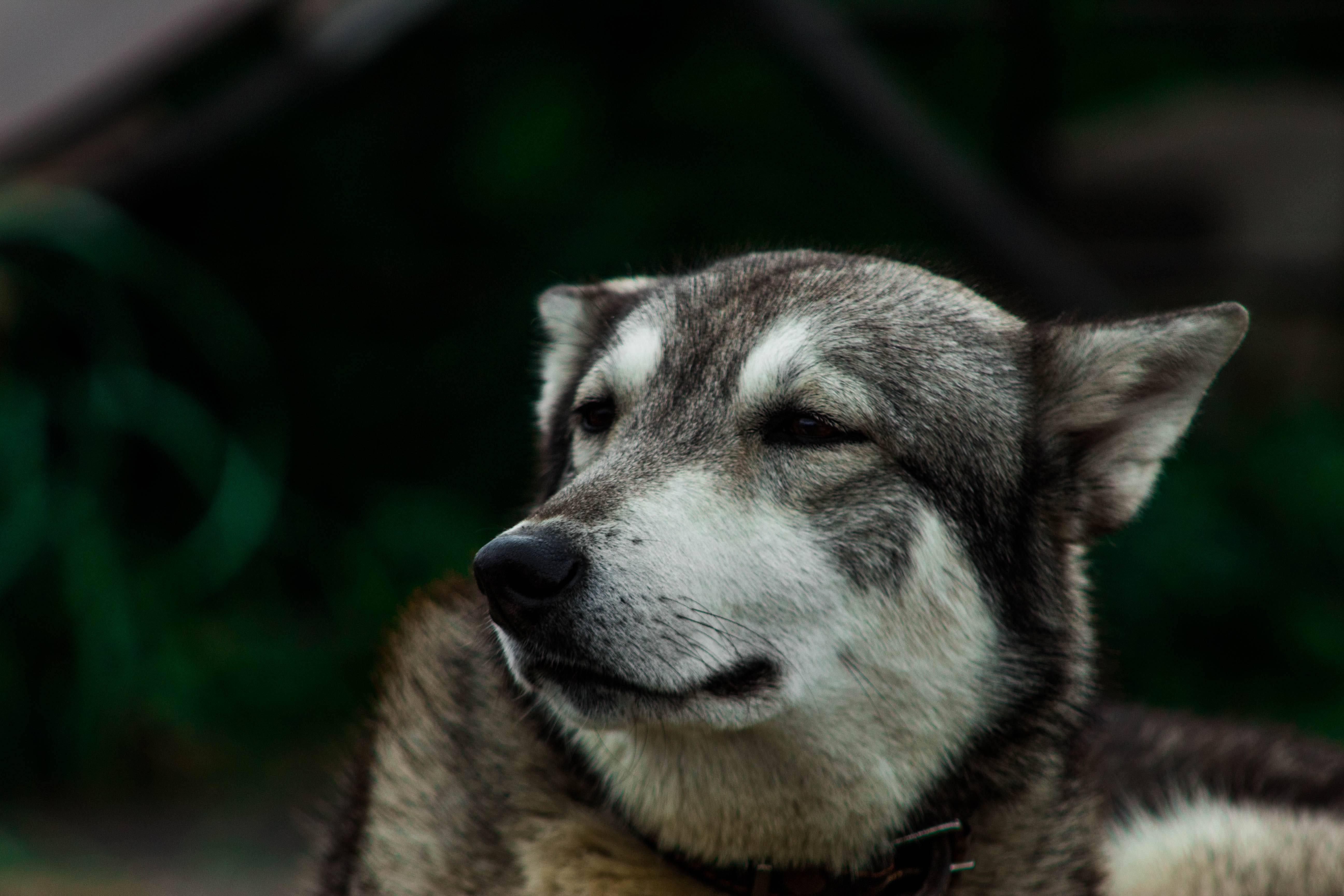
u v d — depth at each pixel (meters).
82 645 10.98
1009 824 5.71
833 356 5.50
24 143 11.02
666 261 15.04
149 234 12.95
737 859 5.57
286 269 15.63
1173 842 7.48
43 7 12.49
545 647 4.96
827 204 15.84
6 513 10.88
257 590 12.87
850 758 5.39
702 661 5.05
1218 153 19.94
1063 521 5.99
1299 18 18.75
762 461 5.43
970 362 5.82
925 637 5.47
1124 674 13.49
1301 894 7.13
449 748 6.05
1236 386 17.11
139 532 13.02
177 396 11.80
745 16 13.12
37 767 11.52
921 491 5.52
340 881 6.50
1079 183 19.58
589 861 5.58
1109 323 5.98
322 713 12.45
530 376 14.80
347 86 12.48
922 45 17.88
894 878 5.61
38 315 11.64
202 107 11.70
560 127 16.23
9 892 9.47
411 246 16.33
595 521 5.02
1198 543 13.77
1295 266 18.25
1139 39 19.53
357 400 15.12
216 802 11.37
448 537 13.23
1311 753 8.71
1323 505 14.25
